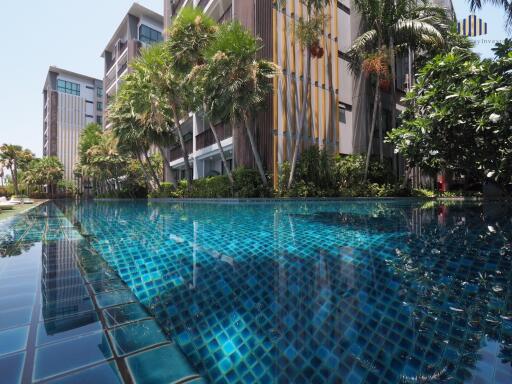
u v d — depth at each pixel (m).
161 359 1.25
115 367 1.16
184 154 16.48
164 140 18.06
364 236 4.25
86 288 2.09
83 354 1.23
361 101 16.19
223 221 6.23
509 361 1.29
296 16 14.43
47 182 46.97
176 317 1.72
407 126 8.82
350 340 1.47
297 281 2.37
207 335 1.51
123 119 18.44
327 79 15.52
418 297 2.01
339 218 6.46
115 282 2.26
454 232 4.49
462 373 1.21
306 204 10.91
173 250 3.49
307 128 14.40
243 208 9.54
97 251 3.43
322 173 13.45
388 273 2.54
